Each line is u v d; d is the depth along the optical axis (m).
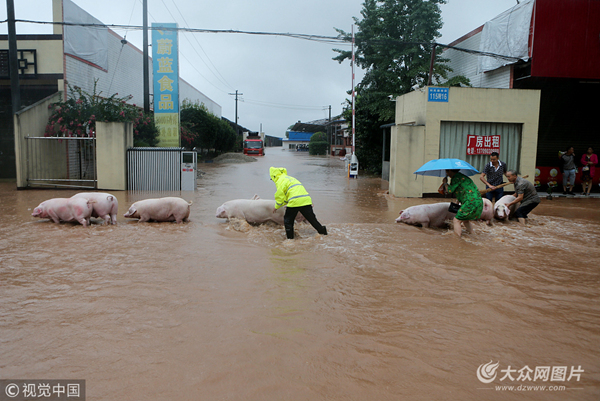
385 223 9.36
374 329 3.92
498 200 10.22
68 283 5.09
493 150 14.23
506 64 15.59
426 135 13.81
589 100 15.91
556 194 15.21
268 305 4.47
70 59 18.25
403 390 2.96
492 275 5.57
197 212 10.37
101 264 5.89
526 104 14.06
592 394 2.94
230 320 4.07
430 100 13.73
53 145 16.88
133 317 4.12
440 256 6.54
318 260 6.22
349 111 27.48
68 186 15.06
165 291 4.85
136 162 14.88
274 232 8.20
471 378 3.12
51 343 3.59
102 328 3.88
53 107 17.19
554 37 14.40
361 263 6.09
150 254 6.45
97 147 14.67
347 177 21.59
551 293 4.93
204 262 6.05
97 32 20.88
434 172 9.02
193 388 2.96
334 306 4.46
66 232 7.93
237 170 25.91
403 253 6.69
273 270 5.71
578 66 14.58
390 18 22.38
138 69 27.22
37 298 4.60
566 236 8.19
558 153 16.02
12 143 19.25
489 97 13.91
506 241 7.68
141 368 3.21
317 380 3.07
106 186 14.80
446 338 3.75
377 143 24.97
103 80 21.86
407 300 4.66
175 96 21.89
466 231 8.56
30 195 13.37
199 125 32.94
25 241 7.20
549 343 3.68
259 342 3.63
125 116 19.25
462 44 19.61
